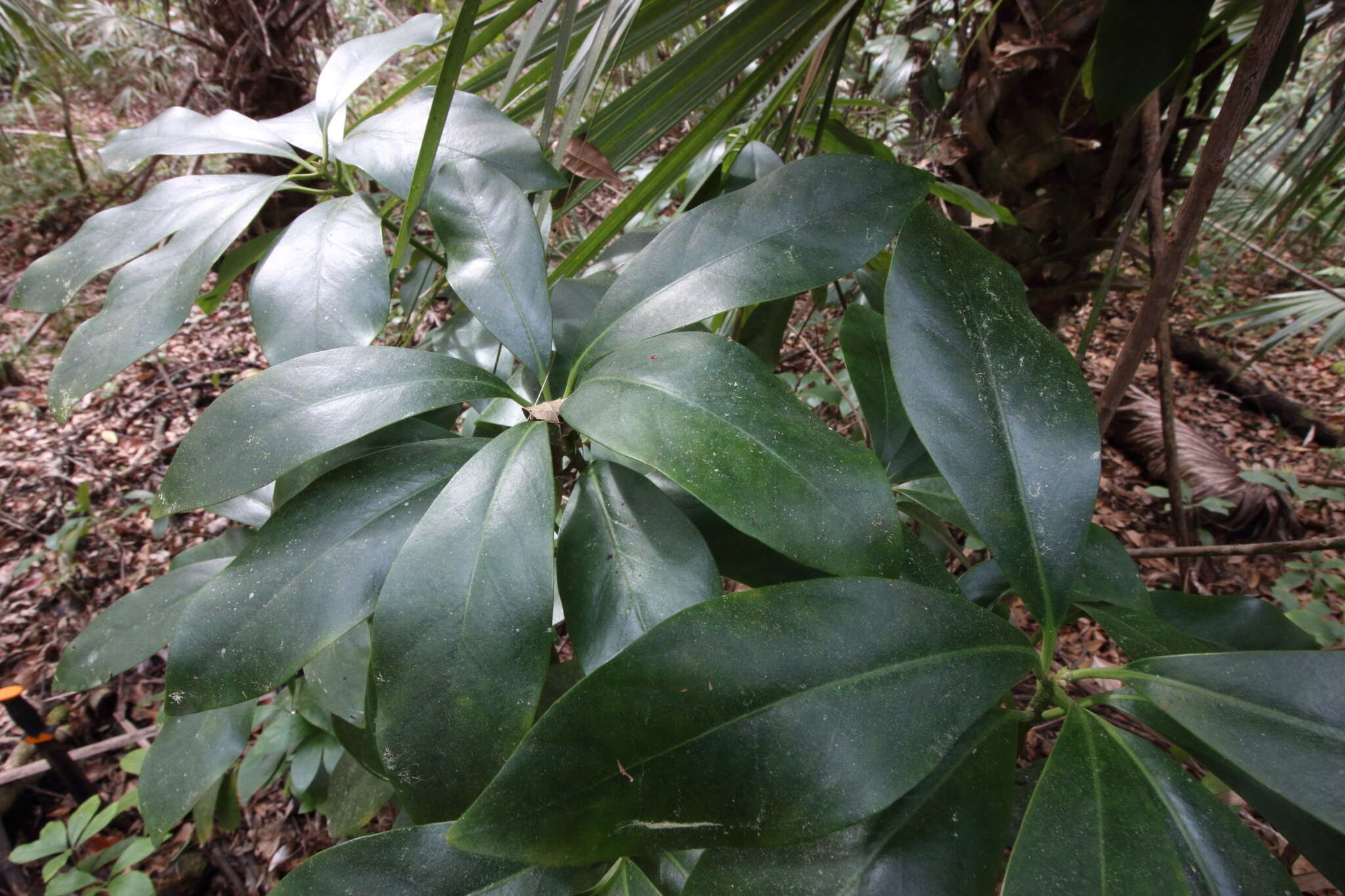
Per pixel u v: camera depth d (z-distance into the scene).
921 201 0.30
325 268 0.33
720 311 0.28
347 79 0.41
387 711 0.24
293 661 0.26
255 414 0.28
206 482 0.27
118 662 0.40
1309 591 1.07
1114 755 0.24
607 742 0.22
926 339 0.29
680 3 0.37
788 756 0.22
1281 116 0.76
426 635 0.24
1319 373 1.79
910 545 0.31
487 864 0.25
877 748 0.22
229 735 0.43
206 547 0.48
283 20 1.71
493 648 0.24
